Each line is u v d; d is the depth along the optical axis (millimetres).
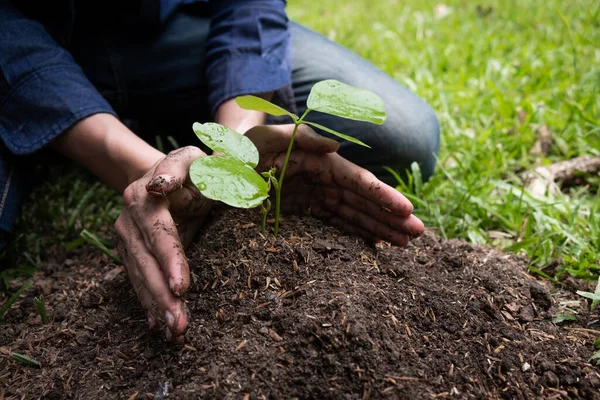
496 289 785
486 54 1582
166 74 1074
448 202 1043
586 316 781
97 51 1057
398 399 643
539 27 1755
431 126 1083
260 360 664
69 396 685
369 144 1056
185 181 735
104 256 964
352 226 839
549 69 1450
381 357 668
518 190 1065
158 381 668
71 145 876
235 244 768
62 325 782
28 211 1076
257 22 1008
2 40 907
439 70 1562
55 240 1011
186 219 774
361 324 680
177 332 651
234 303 720
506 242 963
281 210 850
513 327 744
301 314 693
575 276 857
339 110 703
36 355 749
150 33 1056
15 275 938
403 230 797
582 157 1110
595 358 712
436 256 844
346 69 1121
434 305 741
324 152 797
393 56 1646
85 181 1152
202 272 746
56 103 871
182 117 1127
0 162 932
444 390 661
